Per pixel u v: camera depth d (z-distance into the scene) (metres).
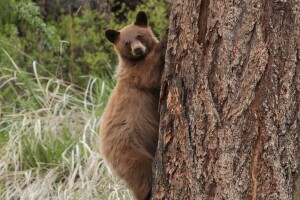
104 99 16.47
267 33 7.44
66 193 13.30
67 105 16.50
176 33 8.02
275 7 7.39
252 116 7.49
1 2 18.92
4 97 16.97
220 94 7.64
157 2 18.03
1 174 14.23
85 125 15.05
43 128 15.30
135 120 9.87
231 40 7.57
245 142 7.52
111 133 9.97
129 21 17.84
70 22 17.98
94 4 18.88
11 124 15.88
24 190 13.62
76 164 14.27
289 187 7.49
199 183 7.77
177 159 7.99
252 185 7.52
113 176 13.62
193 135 7.82
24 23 18.86
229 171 7.57
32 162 14.59
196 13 7.80
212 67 7.70
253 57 7.48
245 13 7.51
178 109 7.96
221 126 7.62
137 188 9.89
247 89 7.50
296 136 7.48
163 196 8.16
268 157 7.46
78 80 17.91
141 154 9.79
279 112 7.43
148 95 9.98
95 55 18.14
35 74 16.56
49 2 19.55
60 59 17.30
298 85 7.43
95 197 13.21
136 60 10.12
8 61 17.70
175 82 8.01
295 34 7.39
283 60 7.42
